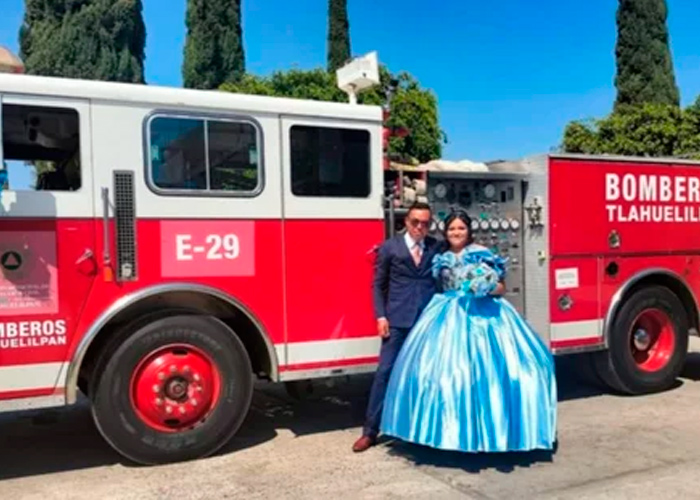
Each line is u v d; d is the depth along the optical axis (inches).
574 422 216.1
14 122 162.9
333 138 198.7
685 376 286.8
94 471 176.7
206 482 167.0
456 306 180.9
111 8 792.9
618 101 751.1
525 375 174.2
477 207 229.9
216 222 182.1
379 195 205.3
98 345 177.0
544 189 231.3
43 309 163.9
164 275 176.1
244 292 185.8
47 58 770.2
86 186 168.2
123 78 804.0
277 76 562.3
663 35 738.2
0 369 160.2
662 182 253.8
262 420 224.4
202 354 181.3
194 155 180.2
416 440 171.0
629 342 248.2
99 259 169.5
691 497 153.6
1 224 159.6
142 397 174.9
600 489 159.0
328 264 197.2
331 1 815.7
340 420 224.2
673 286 261.4
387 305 193.8
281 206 190.7
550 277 230.8
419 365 176.4
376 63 223.0
